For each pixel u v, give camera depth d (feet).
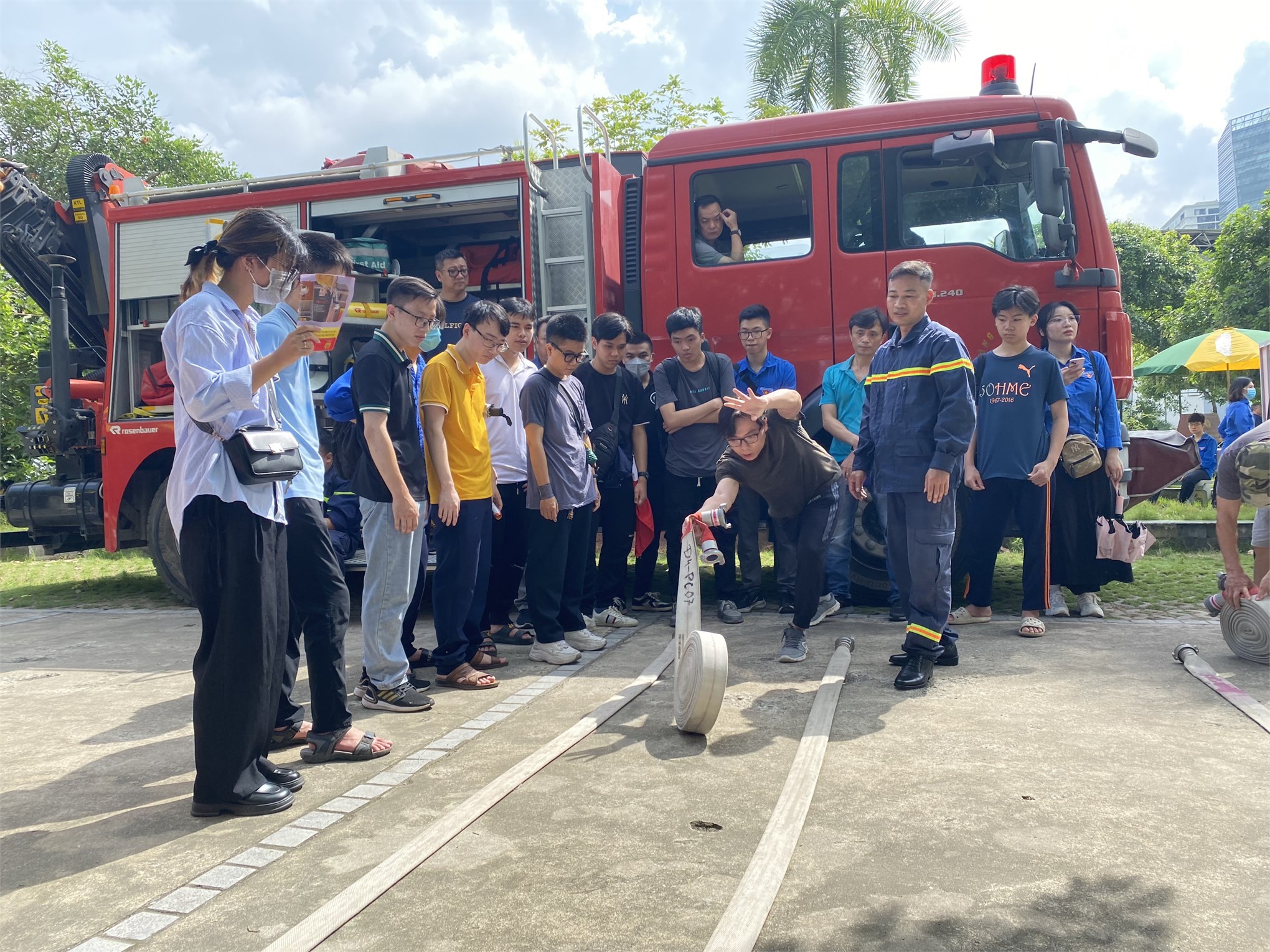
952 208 19.61
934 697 13.08
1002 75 20.34
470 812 9.14
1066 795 9.43
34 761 11.89
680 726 11.70
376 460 12.58
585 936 6.94
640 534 20.53
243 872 8.29
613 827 8.91
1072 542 18.30
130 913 7.58
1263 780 9.72
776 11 51.29
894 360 14.32
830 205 20.13
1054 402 17.22
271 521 9.78
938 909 7.19
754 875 7.64
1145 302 92.17
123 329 23.58
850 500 19.75
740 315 19.69
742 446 13.69
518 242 23.41
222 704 9.57
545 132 22.26
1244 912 7.07
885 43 49.96
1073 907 7.18
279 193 22.45
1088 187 18.98
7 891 8.09
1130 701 12.65
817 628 18.28
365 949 6.84
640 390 19.26
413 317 12.75
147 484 24.38
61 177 82.64
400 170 22.56
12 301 54.13
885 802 9.34
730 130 20.88
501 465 17.29
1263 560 15.67
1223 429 40.19
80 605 25.59
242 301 9.87
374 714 13.29
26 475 52.06
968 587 18.56
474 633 15.74
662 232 21.09
